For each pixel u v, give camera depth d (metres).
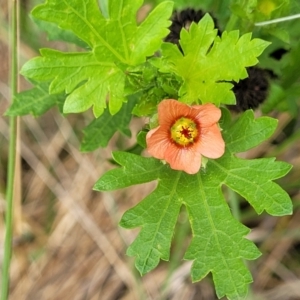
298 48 0.15
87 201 0.22
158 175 0.13
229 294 0.13
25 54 0.22
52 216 0.22
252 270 0.20
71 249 0.22
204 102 0.13
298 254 0.21
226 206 0.13
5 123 0.22
